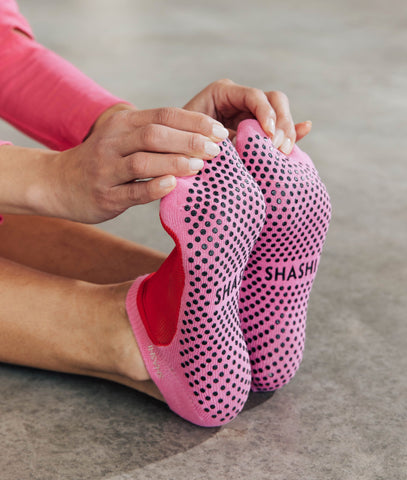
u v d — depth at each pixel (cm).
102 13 419
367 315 106
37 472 71
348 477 71
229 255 68
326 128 209
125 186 68
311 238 78
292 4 462
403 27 376
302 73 278
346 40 344
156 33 359
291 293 80
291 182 75
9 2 105
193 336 71
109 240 97
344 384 88
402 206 153
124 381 85
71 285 82
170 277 72
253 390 86
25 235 98
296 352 83
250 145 75
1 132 198
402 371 91
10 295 81
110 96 97
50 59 100
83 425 79
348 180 168
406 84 260
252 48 325
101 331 78
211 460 74
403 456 74
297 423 80
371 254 129
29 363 84
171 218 66
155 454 75
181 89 248
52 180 72
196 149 66
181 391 77
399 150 190
